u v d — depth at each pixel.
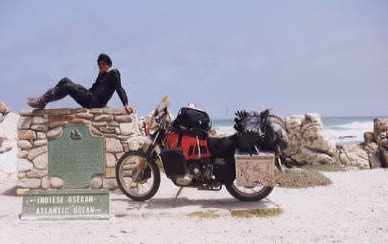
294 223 10.16
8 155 18.22
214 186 11.70
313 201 12.76
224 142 11.52
